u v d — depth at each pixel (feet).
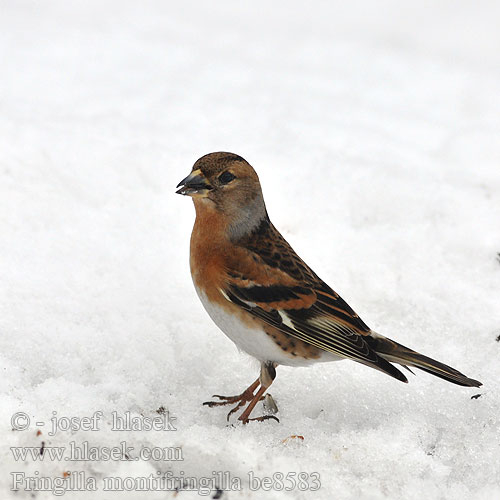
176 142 52.37
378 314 38.22
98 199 44.37
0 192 43.14
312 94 65.26
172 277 38.81
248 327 31.07
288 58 74.69
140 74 65.77
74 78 63.41
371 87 68.28
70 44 70.90
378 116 61.98
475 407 31.73
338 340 30.40
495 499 26.81
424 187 47.73
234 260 30.94
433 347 35.91
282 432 30.40
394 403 32.37
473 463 28.91
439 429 30.86
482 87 70.23
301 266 31.83
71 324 34.50
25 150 47.42
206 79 66.23
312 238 43.04
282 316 30.50
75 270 38.01
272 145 52.54
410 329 37.22
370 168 49.55
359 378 33.83
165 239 41.68
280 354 31.19
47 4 86.53
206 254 31.30
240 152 50.93
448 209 45.93
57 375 32.12
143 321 35.47
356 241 42.93
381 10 99.14
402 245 42.63
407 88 68.85
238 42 78.64
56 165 46.42
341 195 46.52
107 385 31.30
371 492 26.94
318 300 30.94
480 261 41.86
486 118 63.16
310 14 96.73
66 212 42.57
